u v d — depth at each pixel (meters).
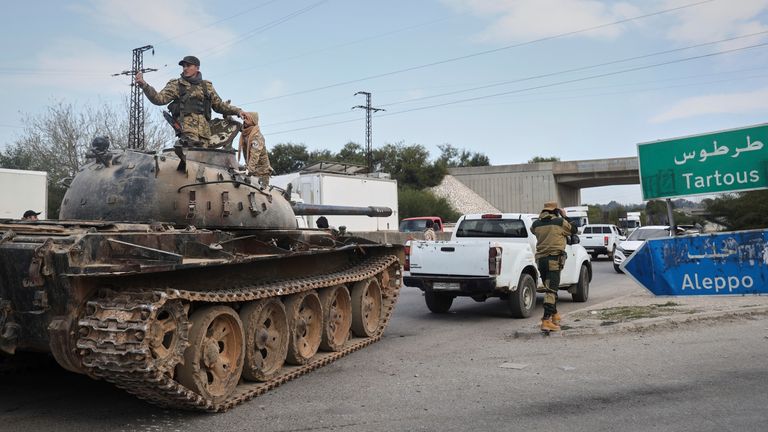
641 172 9.50
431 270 10.72
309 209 10.59
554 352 7.64
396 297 9.91
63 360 4.89
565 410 5.31
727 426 4.80
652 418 5.03
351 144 68.56
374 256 9.72
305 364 7.13
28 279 4.72
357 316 8.62
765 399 5.45
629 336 8.36
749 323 8.91
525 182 65.62
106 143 7.17
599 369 6.69
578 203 73.69
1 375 6.90
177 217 6.84
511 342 8.47
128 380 4.85
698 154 9.07
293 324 6.94
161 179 6.85
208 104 7.80
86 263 4.75
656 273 9.35
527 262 10.98
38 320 4.95
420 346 8.45
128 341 4.61
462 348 8.20
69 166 35.56
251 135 8.17
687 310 9.73
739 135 8.78
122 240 5.09
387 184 32.34
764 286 8.67
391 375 6.80
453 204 59.44
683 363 6.81
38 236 4.99
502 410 5.36
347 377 6.78
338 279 7.90
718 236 8.97
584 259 13.05
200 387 5.36
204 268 5.88
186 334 5.12
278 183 28.67
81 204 7.00
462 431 4.84
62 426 5.11
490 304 13.06
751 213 35.28
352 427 5.01
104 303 4.82
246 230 7.42
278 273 7.21
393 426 5.01
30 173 19.09
